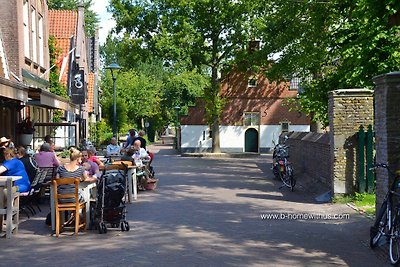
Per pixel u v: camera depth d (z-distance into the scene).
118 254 8.02
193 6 40.91
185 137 50.88
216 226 10.49
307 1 24.56
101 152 31.58
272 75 27.77
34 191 12.62
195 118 50.88
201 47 42.34
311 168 19.31
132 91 64.88
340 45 19.62
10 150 11.87
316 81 23.27
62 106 21.23
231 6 41.06
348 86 18.41
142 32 42.62
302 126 51.38
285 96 51.31
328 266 7.35
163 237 9.36
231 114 51.31
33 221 11.34
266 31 27.84
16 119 21.39
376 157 9.80
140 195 15.90
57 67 33.25
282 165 18.58
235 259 7.68
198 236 9.44
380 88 9.47
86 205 10.20
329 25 23.80
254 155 44.88
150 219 11.42
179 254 8.00
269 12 29.55
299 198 15.23
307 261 7.61
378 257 7.88
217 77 45.31
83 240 9.20
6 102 19.47
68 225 10.45
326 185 16.08
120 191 10.01
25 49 23.58
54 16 41.44
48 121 29.66
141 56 43.00
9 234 9.41
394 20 13.10
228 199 14.92
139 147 17.34
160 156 44.34
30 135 21.38
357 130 14.02
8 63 21.47
